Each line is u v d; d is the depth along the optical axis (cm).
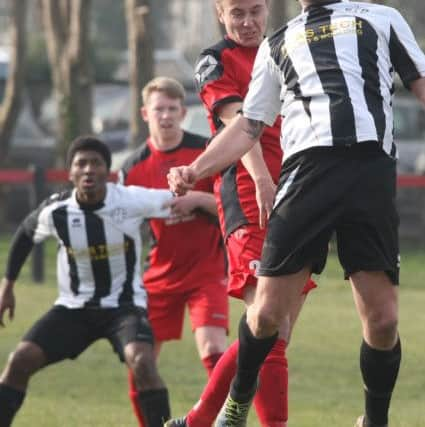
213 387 1728
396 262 1526
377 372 1580
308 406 2511
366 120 1488
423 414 2361
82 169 2020
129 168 2317
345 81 1501
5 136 6638
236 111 1742
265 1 1792
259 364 1583
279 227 1516
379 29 1534
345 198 1491
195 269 2200
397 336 1579
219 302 2172
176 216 2097
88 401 2586
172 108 2278
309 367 2983
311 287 1734
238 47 1794
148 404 1916
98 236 2014
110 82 7562
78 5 6209
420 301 4116
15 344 3253
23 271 4925
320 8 1560
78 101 6291
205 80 1781
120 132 7088
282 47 1555
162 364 3022
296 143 1517
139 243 2050
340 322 3672
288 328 1738
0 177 4500
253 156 1675
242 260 1728
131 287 2028
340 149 1491
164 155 2292
